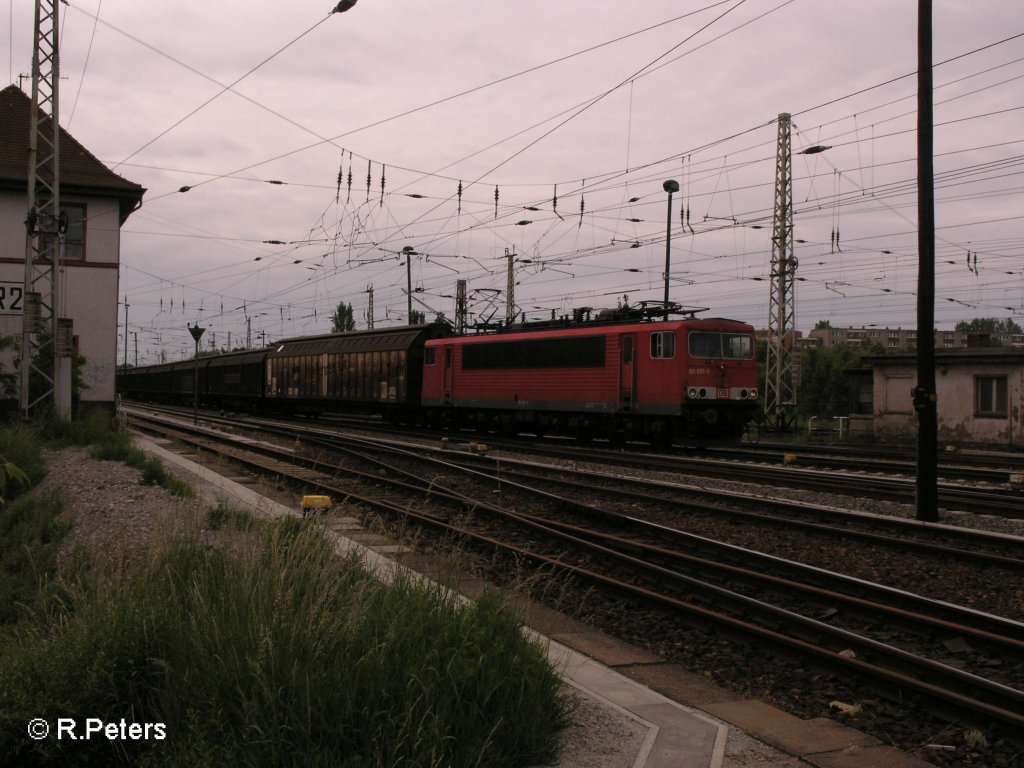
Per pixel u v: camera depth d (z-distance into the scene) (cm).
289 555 595
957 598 850
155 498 1270
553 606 841
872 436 3164
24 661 470
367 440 2486
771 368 6388
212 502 1308
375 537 1098
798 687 631
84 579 706
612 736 494
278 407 4462
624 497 1455
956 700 552
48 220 2091
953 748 518
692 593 866
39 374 2134
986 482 1809
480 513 1304
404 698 436
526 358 2761
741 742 503
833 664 645
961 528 1160
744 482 1706
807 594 836
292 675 425
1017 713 550
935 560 1001
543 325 2823
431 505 1413
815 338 11044
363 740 416
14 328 2520
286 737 409
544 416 2742
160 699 445
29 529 1023
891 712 576
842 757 488
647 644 731
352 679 438
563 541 1095
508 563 998
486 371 2936
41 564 873
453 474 1794
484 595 579
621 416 2469
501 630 537
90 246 2598
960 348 3105
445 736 422
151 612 491
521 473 1802
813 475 1733
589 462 2084
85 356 2583
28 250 2061
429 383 3216
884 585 900
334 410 3922
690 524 1228
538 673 503
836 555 1035
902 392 3072
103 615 501
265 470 1764
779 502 1334
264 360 4531
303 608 491
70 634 487
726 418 2325
